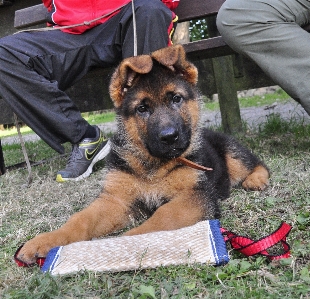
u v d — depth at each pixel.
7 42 1.60
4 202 1.50
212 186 1.25
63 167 2.01
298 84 1.49
